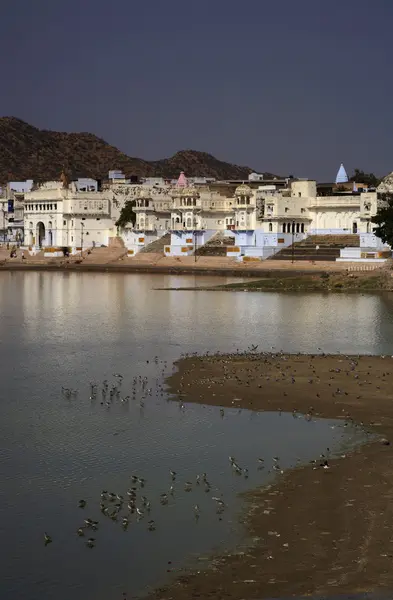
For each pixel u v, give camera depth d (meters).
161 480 43.44
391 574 32.97
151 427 52.72
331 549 35.03
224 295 141.50
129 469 45.16
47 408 57.69
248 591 32.03
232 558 34.66
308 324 101.75
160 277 189.25
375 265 183.00
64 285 165.88
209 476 43.84
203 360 73.88
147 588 32.75
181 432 51.62
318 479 42.88
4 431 52.03
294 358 74.56
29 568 34.53
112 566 34.50
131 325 101.50
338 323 102.56
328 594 31.53
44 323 103.69
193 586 32.66
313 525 37.28
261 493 41.25
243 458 46.56
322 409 56.25
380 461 45.50
